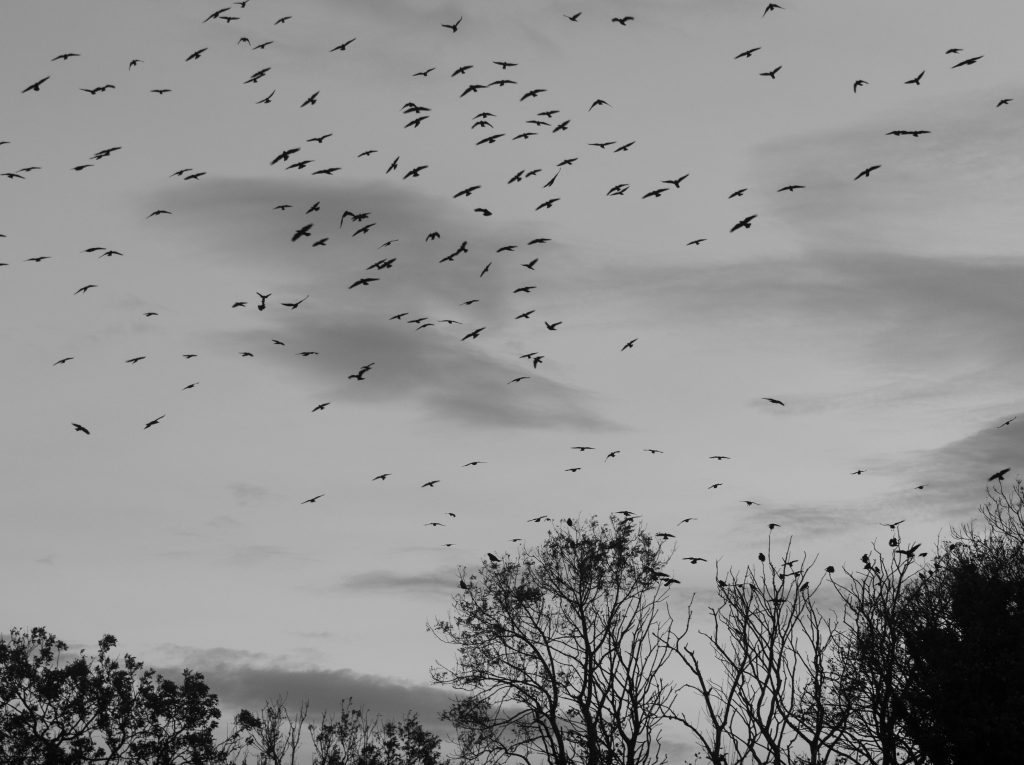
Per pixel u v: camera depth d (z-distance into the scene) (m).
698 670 26.14
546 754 33.31
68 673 50.09
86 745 49.78
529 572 39.84
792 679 25.45
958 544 40.62
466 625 39.97
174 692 50.97
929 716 34.25
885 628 28.95
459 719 38.03
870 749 30.59
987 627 35.97
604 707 29.06
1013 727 33.19
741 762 24.52
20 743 48.44
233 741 51.62
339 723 52.69
